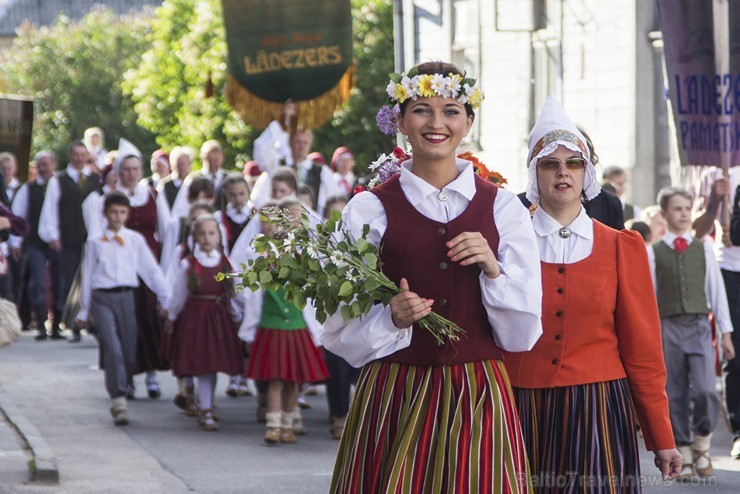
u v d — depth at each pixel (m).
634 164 18.36
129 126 52.22
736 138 9.59
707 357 8.68
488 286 4.31
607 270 4.99
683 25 9.67
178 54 40.34
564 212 5.07
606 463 4.88
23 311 18.16
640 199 18.38
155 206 14.09
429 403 4.32
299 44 13.98
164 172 18.25
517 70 20.55
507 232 4.41
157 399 12.16
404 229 4.38
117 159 14.10
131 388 12.20
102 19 55.72
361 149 33.31
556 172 5.03
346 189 18.03
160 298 11.21
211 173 15.07
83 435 9.98
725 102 9.59
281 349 9.66
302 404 11.66
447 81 4.39
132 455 9.16
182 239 12.72
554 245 5.02
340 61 13.97
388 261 4.39
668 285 8.81
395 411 4.36
